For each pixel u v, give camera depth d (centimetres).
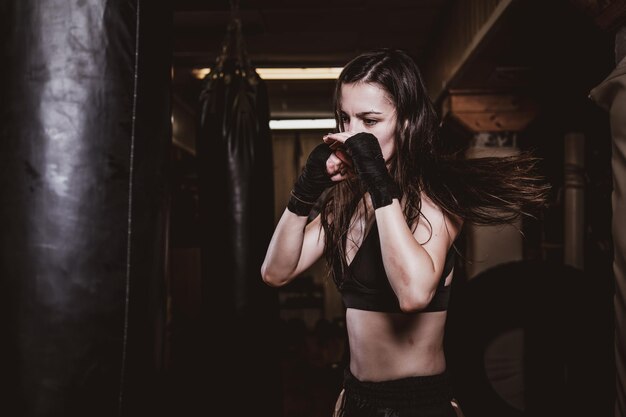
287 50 516
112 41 91
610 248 434
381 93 127
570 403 284
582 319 283
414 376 127
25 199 89
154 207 98
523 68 368
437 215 127
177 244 571
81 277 89
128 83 93
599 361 282
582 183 473
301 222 139
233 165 284
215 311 281
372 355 129
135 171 94
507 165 133
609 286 288
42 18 89
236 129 286
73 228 89
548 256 512
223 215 283
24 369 88
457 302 305
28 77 89
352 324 134
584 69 366
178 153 687
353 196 141
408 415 123
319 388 475
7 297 89
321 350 636
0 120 90
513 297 288
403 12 434
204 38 474
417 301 112
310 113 691
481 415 293
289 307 790
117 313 91
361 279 131
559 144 507
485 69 372
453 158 137
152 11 97
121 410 91
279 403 292
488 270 299
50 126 89
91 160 90
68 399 88
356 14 434
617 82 145
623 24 164
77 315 89
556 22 287
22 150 89
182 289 560
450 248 133
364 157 118
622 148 144
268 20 442
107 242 91
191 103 670
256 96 296
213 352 279
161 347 101
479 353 293
